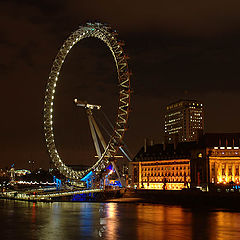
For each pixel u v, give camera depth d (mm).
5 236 87312
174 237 86312
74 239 83500
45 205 184500
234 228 100188
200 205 187750
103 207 172750
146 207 174125
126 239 83562
